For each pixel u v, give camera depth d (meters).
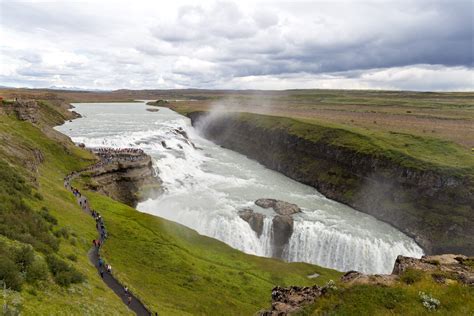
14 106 99.31
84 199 67.69
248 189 100.38
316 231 75.31
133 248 53.88
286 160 126.19
